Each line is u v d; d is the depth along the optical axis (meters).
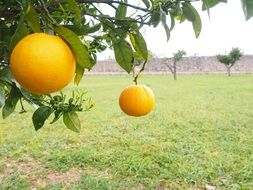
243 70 44.31
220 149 6.34
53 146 6.50
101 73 43.81
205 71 45.06
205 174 4.87
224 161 5.51
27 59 0.76
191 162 5.43
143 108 1.42
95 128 8.35
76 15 1.04
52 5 1.13
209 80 28.59
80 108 1.88
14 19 1.24
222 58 36.66
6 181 4.62
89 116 10.20
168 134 7.64
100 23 1.47
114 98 15.52
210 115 10.30
